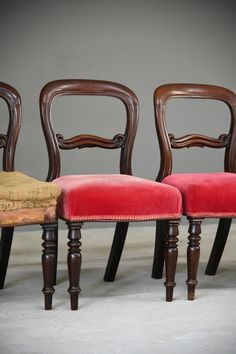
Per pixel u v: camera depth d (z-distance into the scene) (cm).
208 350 258
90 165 523
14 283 353
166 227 321
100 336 273
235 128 370
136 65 527
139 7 525
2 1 496
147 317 299
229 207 323
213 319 297
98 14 516
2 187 294
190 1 536
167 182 343
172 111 537
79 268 306
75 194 301
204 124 543
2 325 286
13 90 344
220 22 543
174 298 329
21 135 506
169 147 356
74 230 304
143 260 412
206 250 446
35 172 511
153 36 529
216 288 349
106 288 346
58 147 344
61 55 511
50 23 506
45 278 306
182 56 537
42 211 297
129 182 314
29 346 261
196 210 321
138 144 531
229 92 371
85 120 519
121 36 522
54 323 289
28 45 503
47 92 344
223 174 349
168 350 258
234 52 547
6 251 335
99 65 520
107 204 304
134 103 356
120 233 349
